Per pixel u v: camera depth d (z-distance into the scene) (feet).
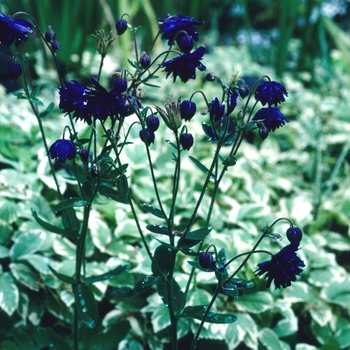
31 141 4.99
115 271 3.57
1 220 4.24
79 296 3.50
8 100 5.97
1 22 3.11
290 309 4.17
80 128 5.12
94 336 3.97
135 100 3.18
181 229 3.35
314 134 6.10
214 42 9.37
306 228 4.84
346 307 4.33
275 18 10.09
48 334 3.69
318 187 5.18
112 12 6.90
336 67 8.87
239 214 4.63
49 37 3.31
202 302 4.02
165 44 8.36
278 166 5.76
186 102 3.12
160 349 4.00
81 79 7.12
